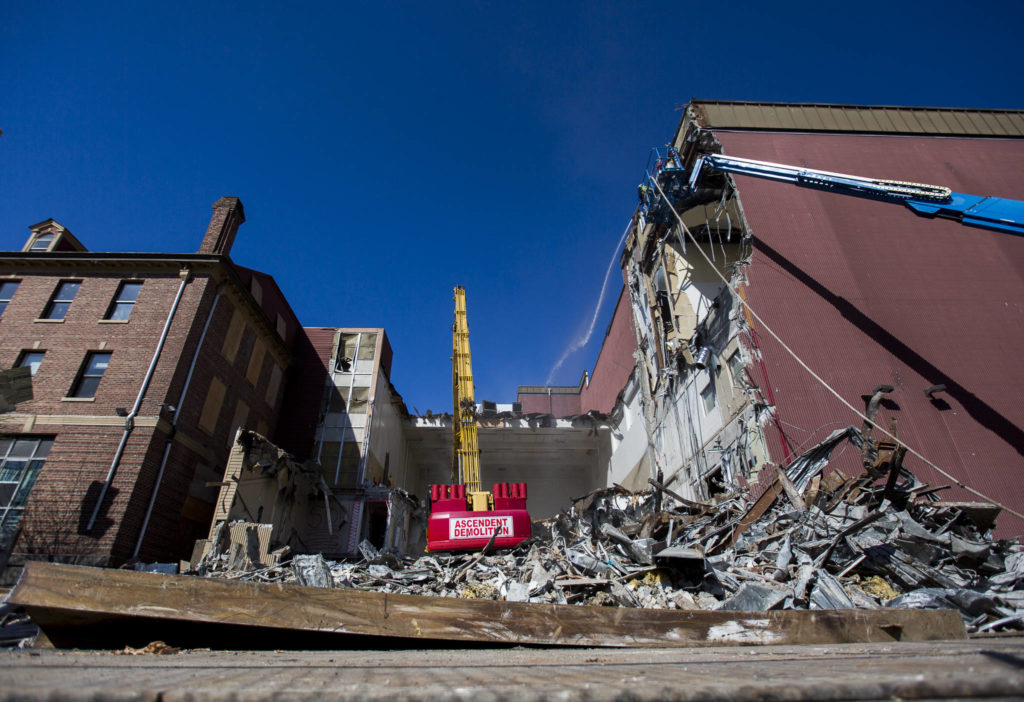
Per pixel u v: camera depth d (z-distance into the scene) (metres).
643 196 26.77
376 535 27.31
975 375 18.78
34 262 21.30
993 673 0.98
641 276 31.19
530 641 4.58
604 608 4.80
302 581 11.70
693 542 12.55
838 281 20.69
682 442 24.81
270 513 20.05
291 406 29.77
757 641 4.57
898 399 18.27
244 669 1.77
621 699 1.05
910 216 22.62
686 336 24.94
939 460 17.25
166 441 18.59
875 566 9.53
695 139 24.39
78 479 17.14
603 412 42.06
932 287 20.81
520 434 38.44
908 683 0.97
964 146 25.20
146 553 17.02
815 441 17.22
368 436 29.28
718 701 1.01
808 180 19.72
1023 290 20.92
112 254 21.36
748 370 19.08
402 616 4.55
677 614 4.79
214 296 21.92
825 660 1.76
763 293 20.33
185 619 4.09
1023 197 23.70
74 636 4.03
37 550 15.93
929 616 4.66
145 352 19.66
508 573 12.48
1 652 2.74
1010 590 8.72
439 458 43.16
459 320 35.94
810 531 10.91
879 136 25.25
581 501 17.95
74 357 19.55
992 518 11.21
